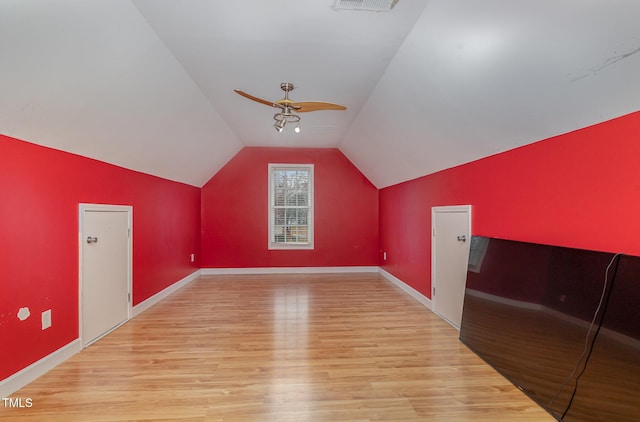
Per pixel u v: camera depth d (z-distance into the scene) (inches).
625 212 63.0
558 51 61.9
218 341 113.3
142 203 149.4
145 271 152.2
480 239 109.9
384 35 91.1
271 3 77.5
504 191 100.1
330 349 106.5
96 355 101.9
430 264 152.4
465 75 85.0
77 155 104.9
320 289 193.0
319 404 76.2
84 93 86.1
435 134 121.6
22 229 83.6
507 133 92.6
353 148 216.7
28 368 84.8
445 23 77.8
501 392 81.0
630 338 56.3
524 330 83.4
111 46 80.5
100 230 116.8
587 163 71.2
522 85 74.5
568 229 76.4
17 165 82.2
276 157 243.6
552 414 70.5
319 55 103.0
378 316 141.5
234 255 241.1
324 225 247.0
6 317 78.7
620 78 57.8
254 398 78.6
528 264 85.1
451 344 110.6
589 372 63.2
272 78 120.3
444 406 75.3
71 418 70.7
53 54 70.1
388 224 222.7
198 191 232.1
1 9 56.3
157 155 148.5
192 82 122.8
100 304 116.6
